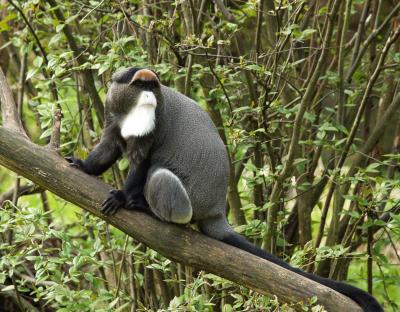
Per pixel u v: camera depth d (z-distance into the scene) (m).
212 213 8.55
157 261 9.73
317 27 10.47
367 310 7.27
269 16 10.57
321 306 6.84
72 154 11.00
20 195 11.72
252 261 7.44
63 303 8.95
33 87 13.20
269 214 9.66
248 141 9.96
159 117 8.58
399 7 10.39
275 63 9.64
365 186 9.84
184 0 9.54
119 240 10.87
